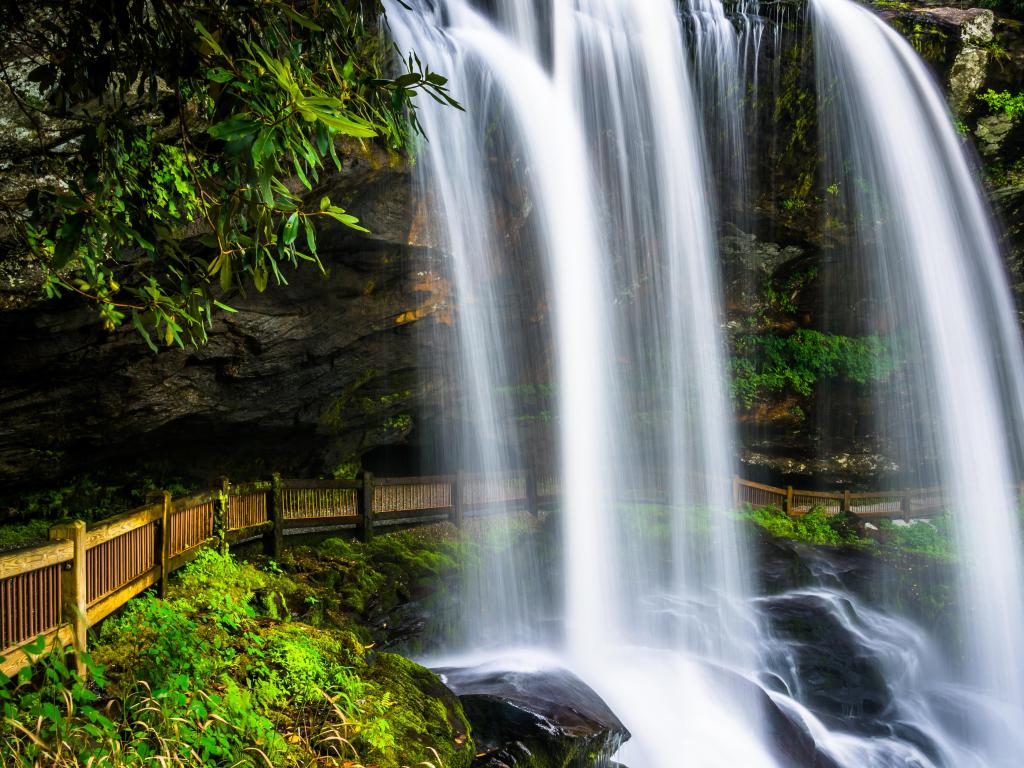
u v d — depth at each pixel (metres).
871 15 16.03
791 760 9.73
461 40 11.51
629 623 13.01
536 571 13.35
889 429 19.80
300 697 6.11
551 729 7.41
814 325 19.30
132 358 8.94
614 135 14.05
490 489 14.16
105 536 5.91
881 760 11.08
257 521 10.12
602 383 15.17
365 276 10.95
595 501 14.99
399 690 7.09
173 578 7.86
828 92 15.46
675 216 15.25
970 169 17.22
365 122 3.31
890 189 16.58
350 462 14.01
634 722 9.46
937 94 16.50
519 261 13.16
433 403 13.80
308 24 3.55
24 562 4.68
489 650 11.23
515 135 12.25
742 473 20.09
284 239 3.32
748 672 12.05
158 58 3.57
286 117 2.90
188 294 3.95
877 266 17.83
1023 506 19.77
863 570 16.19
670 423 17.09
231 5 3.44
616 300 15.20
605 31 13.77
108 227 3.54
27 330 7.64
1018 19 17.41
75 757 4.18
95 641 5.56
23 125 5.92
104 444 9.66
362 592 10.27
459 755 6.66
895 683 13.44
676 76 14.62
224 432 11.09
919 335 18.16
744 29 14.88
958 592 16.67
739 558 15.29
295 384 11.20
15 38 5.33
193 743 4.84
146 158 4.76
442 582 11.56
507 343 14.03
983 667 16.05
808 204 16.42
